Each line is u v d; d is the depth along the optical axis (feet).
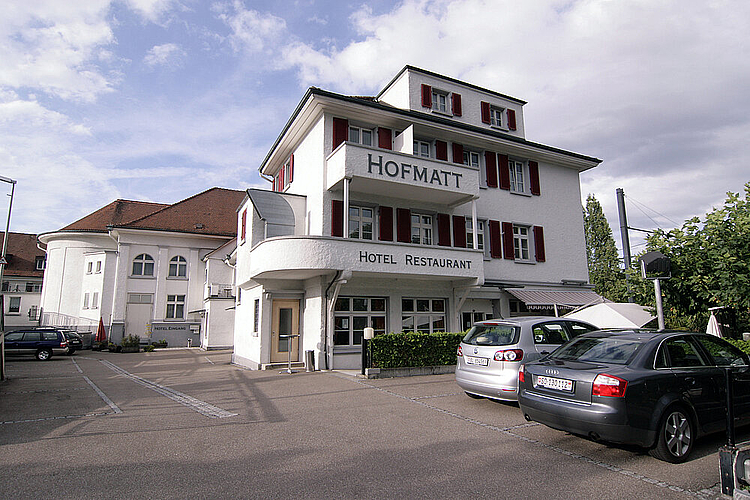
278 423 24.64
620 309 43.83
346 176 47.96
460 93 72.43
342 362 49.55
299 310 54.60
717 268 32.09
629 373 18.08
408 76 67.41
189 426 24.11
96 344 101.35
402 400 30.89
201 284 114.73
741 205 33.04
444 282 57.88
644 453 19.08
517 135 77.56
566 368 19.65
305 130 59.41
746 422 20.54
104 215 124.88
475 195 56.34
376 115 55.57
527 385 21.22
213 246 117.50
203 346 103.96
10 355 78.02
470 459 18.40
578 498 14.55
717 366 20.58
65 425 24.63
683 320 42.65
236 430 23.16
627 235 54.39
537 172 72.49
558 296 64.64
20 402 32.27
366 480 16.06
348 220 48.80
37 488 15.31
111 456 18.86
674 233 35.81
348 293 51.19
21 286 141.59
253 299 57.98
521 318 29.91
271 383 39.78
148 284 109.81
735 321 39.40
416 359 43.21
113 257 110.22
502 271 65.36
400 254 49.96
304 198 57.77
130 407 29.81
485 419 25.29
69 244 118.01
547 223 72.08
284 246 46.32
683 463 17.85
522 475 16.58
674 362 19.49
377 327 53.11
